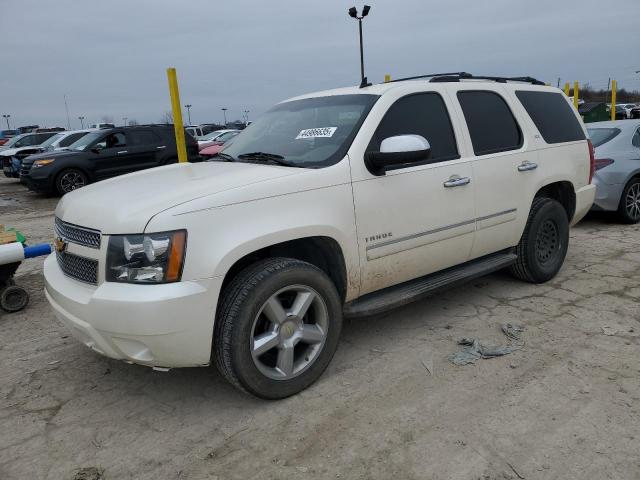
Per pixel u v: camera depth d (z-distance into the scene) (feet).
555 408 9.80
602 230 23.91
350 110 12.41
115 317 9.02
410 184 12.10
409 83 13.23
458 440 9.02
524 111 15.60
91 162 45.78
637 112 101.86
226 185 9.97
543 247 16.30
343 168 11.10
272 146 12.85
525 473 8.17
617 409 9.68
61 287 10.30
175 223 9.04
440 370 11.43
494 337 12.93
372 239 11.51
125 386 11.45
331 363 12.00
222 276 9.33
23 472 8.75
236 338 9.57
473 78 15.49
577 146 17.08
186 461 8.86
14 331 14.64
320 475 8.36
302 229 10.25
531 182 15.21
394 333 13.44
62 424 10.09
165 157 47.78
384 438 9.18
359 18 70.38
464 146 13.53
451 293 16.10
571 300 15.10
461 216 13.26
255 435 9.46
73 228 10.32
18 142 72.95
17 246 15.49
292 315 10.35
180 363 9.43
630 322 13.42
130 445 9.37
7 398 11.11
